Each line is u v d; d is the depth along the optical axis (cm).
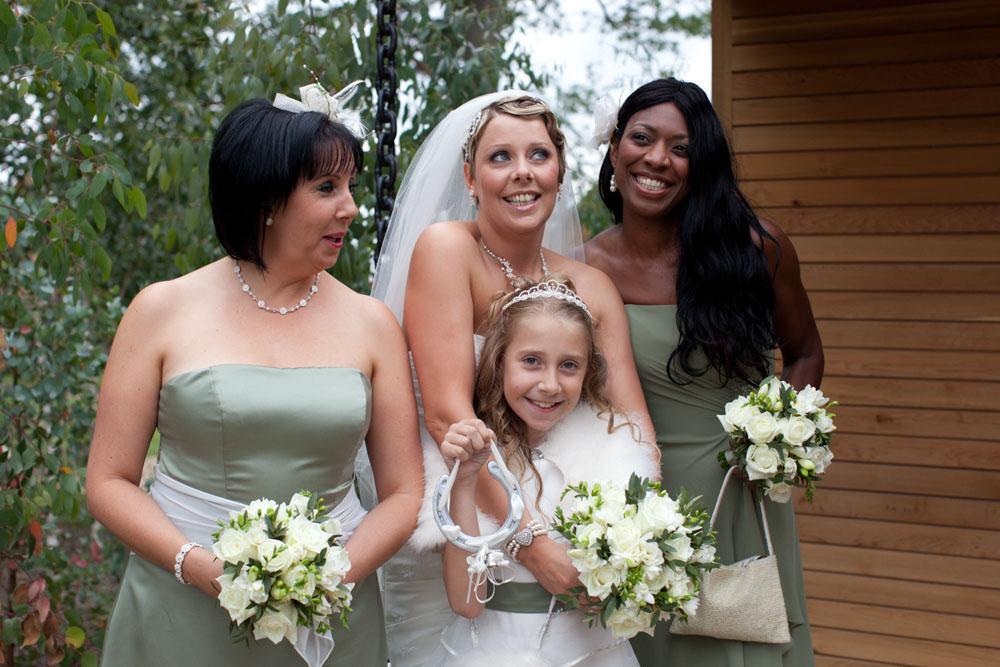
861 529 367
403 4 380
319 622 175
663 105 246
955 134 350
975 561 353
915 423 361
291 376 191
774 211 370
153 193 546
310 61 344
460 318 212
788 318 270
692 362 247
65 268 289
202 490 190
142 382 190
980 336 351
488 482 206
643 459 211
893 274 360
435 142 237
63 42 283
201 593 187
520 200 213
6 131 352
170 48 517
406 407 204
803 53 363
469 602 201
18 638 340
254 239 192
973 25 345
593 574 185
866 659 365
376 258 247
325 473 194
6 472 320
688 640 235
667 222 259
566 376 206
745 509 246
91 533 465
